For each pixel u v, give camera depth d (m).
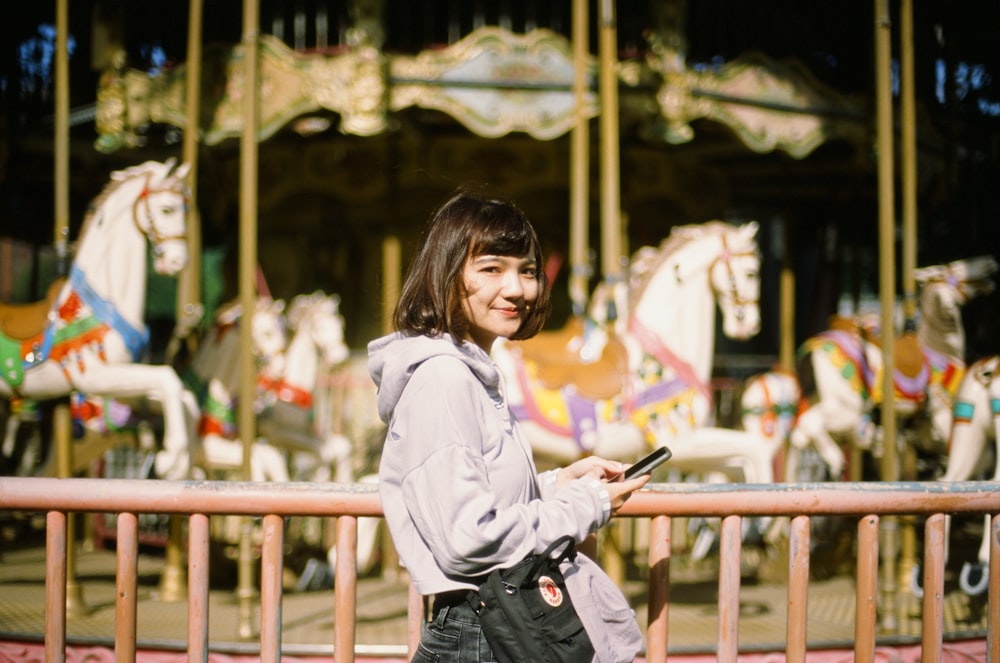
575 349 5.48
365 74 5.95
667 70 6.16
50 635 2.08
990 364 5.34
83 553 7.23
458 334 1.68
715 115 6.50
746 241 5.61
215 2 7.68
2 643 4.19
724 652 2.10
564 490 1.65
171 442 5.14
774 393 6.02
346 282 8.54
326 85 6.05
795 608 2.13
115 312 5.21
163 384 5.15
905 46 5.90
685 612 5.20
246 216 4.93
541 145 7.82
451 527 1.51
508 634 1.52
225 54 6.35
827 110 6.83
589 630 1.59
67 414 5.33
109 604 5.29
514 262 1.69
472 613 1.60
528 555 1.55
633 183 8.23
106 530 7.37
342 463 6.68
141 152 8.22
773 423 5.95
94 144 7.85
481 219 1.68
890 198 5.16
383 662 4.02
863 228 10.48
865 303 12.62
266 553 2.09
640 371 5.45
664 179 8.38
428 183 7.97
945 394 6.45
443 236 1.69
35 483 2.07
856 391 6.16
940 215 8.97
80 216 9.95
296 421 6.62
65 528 2.10
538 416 5.23
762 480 5.54
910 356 6.28
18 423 7.86
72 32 7.93
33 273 9.75
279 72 6.14
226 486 2.09
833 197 9.34
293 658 4.09
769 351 11.26
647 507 2.08
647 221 8.73
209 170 8.48
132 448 7.12
